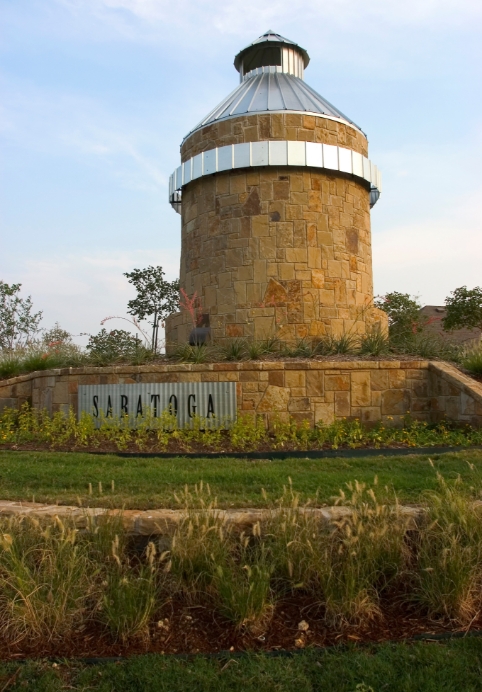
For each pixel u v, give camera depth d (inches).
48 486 249.4
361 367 386.6
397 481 241.8
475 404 354.6
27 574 163.5
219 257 507.2
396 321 706.2
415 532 188.7
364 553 176.2
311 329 488.1
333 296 501.0
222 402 384.5
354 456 308.7
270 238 493.7
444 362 410.3
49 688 139.3
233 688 139.9
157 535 188.2
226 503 211.2
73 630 162.1
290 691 138.3
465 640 157.3
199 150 537.0
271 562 176.6
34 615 158.1
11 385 476.7
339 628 164.1
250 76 581.0
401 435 357.1
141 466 284.7
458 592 166.7
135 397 397.7
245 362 391.5
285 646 157.9
